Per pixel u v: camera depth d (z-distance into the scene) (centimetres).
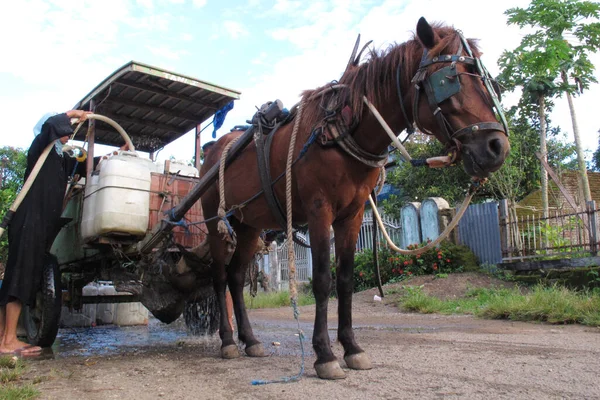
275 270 1653
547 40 1282
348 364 369
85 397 324
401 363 385
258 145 412
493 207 1119
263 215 436
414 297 951
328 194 356
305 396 298
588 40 1324
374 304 1038
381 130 350
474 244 1158
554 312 657
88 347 583
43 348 572
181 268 527
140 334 726
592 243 902
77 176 662
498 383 311
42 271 550
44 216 534
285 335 649
